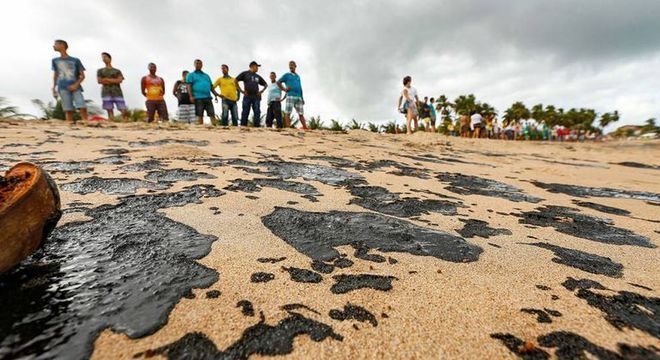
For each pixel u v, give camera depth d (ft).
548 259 5.16
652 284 4.46
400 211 7.41
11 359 2.75
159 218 5.84
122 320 3.27
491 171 14.14
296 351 3.03
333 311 3.62
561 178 13.47
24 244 3.55
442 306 3.78
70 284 3.77
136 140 14.48
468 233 6.26
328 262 4.73
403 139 25.21
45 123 18.86
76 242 4.74
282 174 10.07
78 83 21.18
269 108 26.32
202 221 5.86
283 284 4.08
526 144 30.45
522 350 3.14
